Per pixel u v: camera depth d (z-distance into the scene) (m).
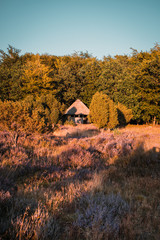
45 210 2.95
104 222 2.70
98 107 20.14
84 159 6.56
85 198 3.42
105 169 5.91
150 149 8.45
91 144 9.58
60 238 2.38
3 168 4.40
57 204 3.12
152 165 6.42
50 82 38.69
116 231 2.46
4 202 2.91
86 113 36.91
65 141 10.16
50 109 24.14
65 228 2.61
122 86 34.00
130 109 30.39
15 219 2.48
